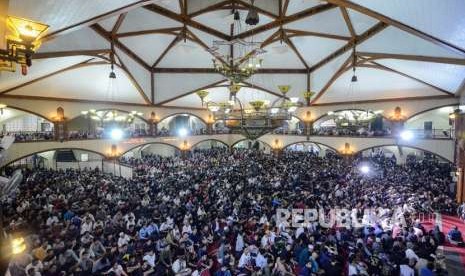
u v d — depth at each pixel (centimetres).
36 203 1131
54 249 724
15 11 550
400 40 1356
